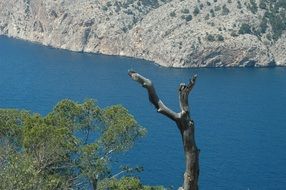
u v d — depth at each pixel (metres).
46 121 43.38
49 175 37.09
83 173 41.25
